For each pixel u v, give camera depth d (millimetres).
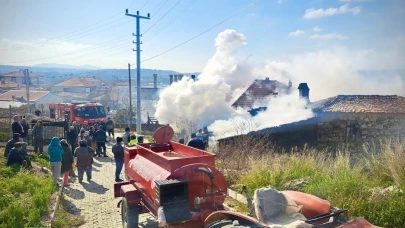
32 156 14539
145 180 6363
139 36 25781
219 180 5820
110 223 7723
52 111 34750
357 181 6867
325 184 6859
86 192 10406
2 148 16078
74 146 15961
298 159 9562
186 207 5352
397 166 7500
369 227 4121
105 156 17219
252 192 8234
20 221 7129
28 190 9195
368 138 16438
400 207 5668
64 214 8211
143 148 7273
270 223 4559
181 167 5676
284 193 5191
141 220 7906
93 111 27922
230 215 4738
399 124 15992
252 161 9812
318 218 4551
